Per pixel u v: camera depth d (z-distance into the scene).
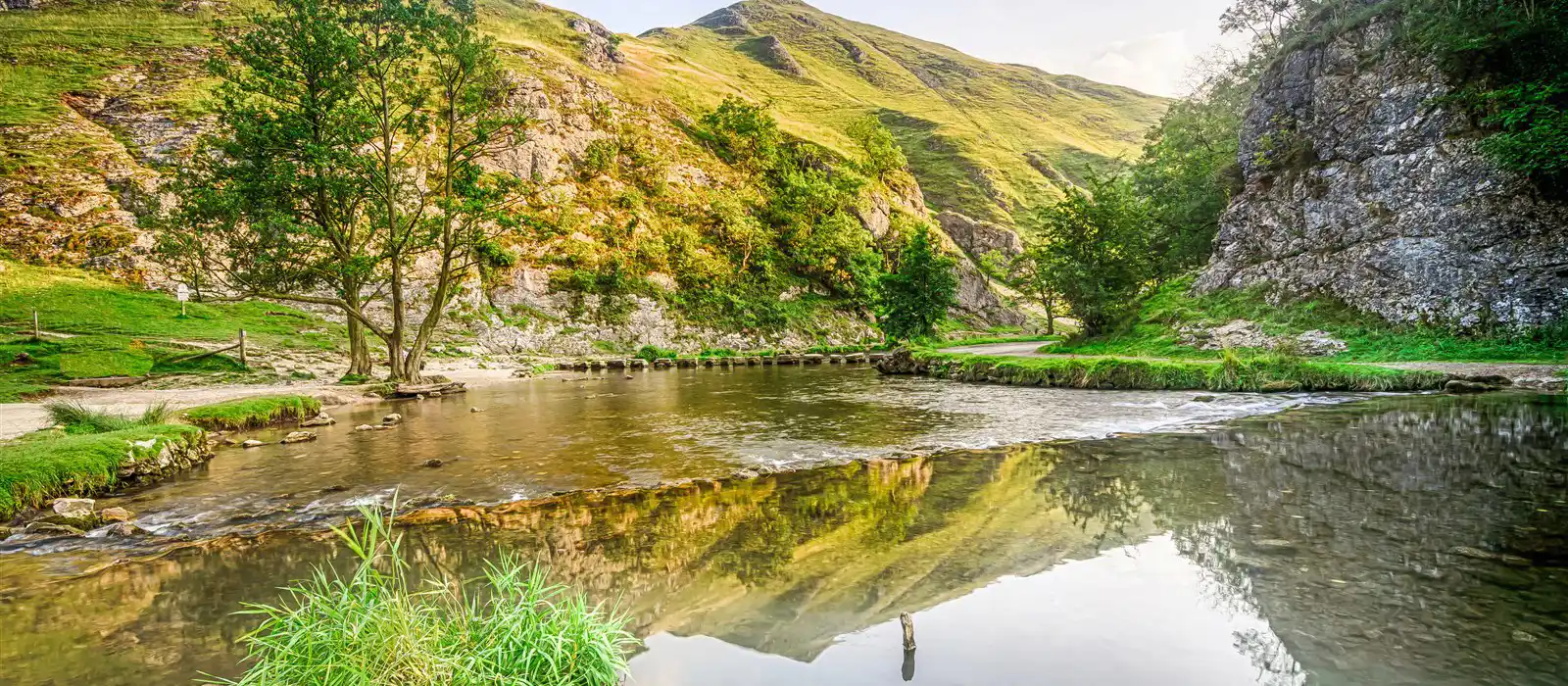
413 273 47.09
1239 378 19.23
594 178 68.94
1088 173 37.91
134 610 5.09
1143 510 7.18
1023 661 3.87
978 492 8.21
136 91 55.22
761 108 103.31
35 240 38.88
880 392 21.84
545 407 19.19
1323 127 30.98
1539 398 15.91
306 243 23.83
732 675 3.77
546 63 79.38
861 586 5.21
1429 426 12.31
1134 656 3.92
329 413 18.27
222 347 29.72
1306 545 5.83
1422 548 5.65
